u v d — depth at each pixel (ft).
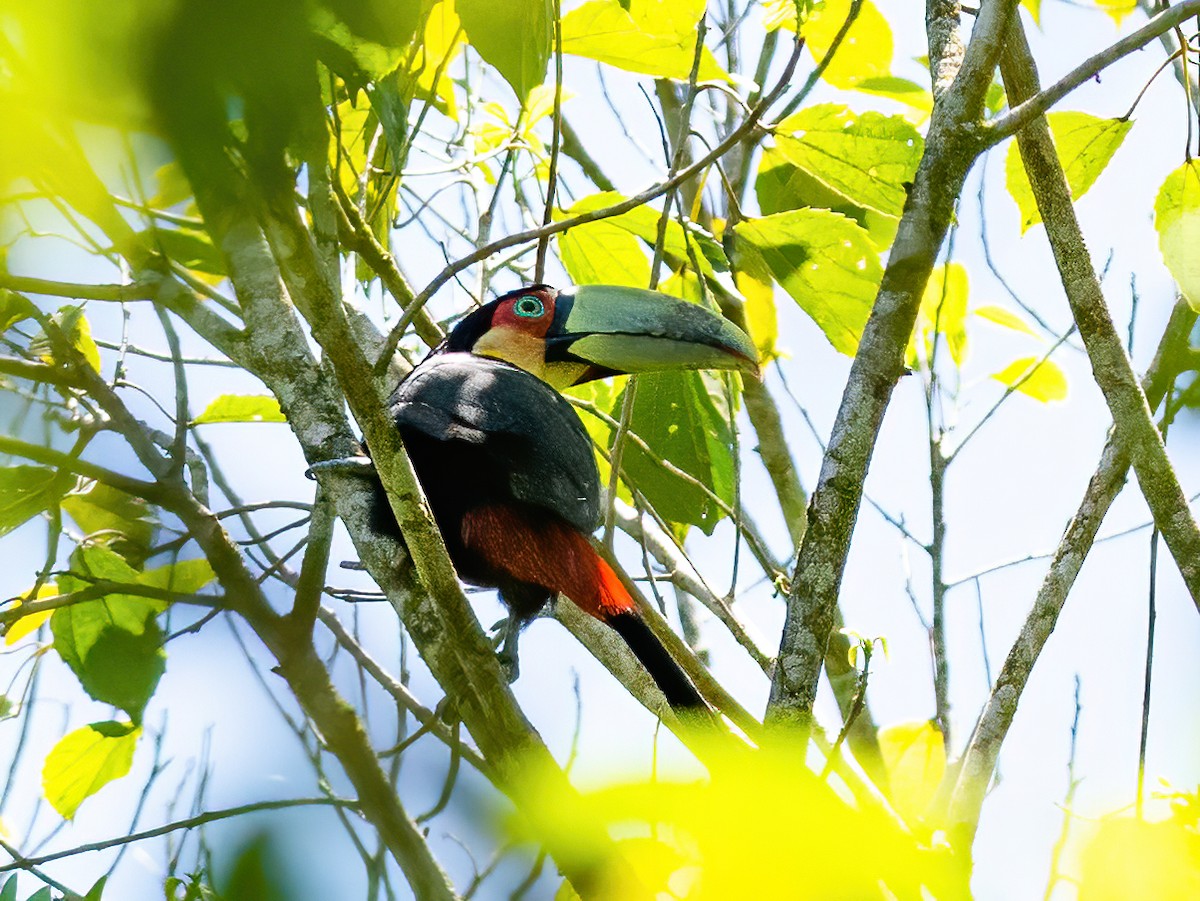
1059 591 30.14
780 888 14.51
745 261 34.96
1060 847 25.16
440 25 29.14
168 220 23.20
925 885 26.32
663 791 14.03
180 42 10.64
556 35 27.53
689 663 30.32
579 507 29.19
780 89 26.45
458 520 29.12
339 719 24.00
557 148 28.19
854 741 35.32
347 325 21.40
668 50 31.17
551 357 34.99
